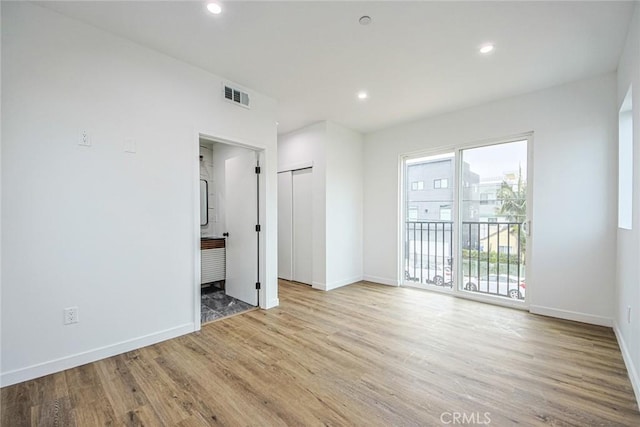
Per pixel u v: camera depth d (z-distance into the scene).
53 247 1.99
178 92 2.62
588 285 2.90
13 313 1.85
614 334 2.63
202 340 2.55
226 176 3.98
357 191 4.80
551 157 3.11
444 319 3.05
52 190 1.99
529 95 3.25
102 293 2.21
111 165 2.25
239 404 1.68
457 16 2.01
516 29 2.15
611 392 1.78
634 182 1.96
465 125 3.76
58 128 2.01
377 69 2.76
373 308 3.42
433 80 2.99
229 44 2.38
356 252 4.80
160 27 2.17
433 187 4.21
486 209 3.70
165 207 2.55
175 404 1.69
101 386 1.86
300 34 2.24
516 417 1.57
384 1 1.87
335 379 1.94
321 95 3.37
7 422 1.53
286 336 2.64
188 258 2.71
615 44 2.32
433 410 1.63
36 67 1.92
